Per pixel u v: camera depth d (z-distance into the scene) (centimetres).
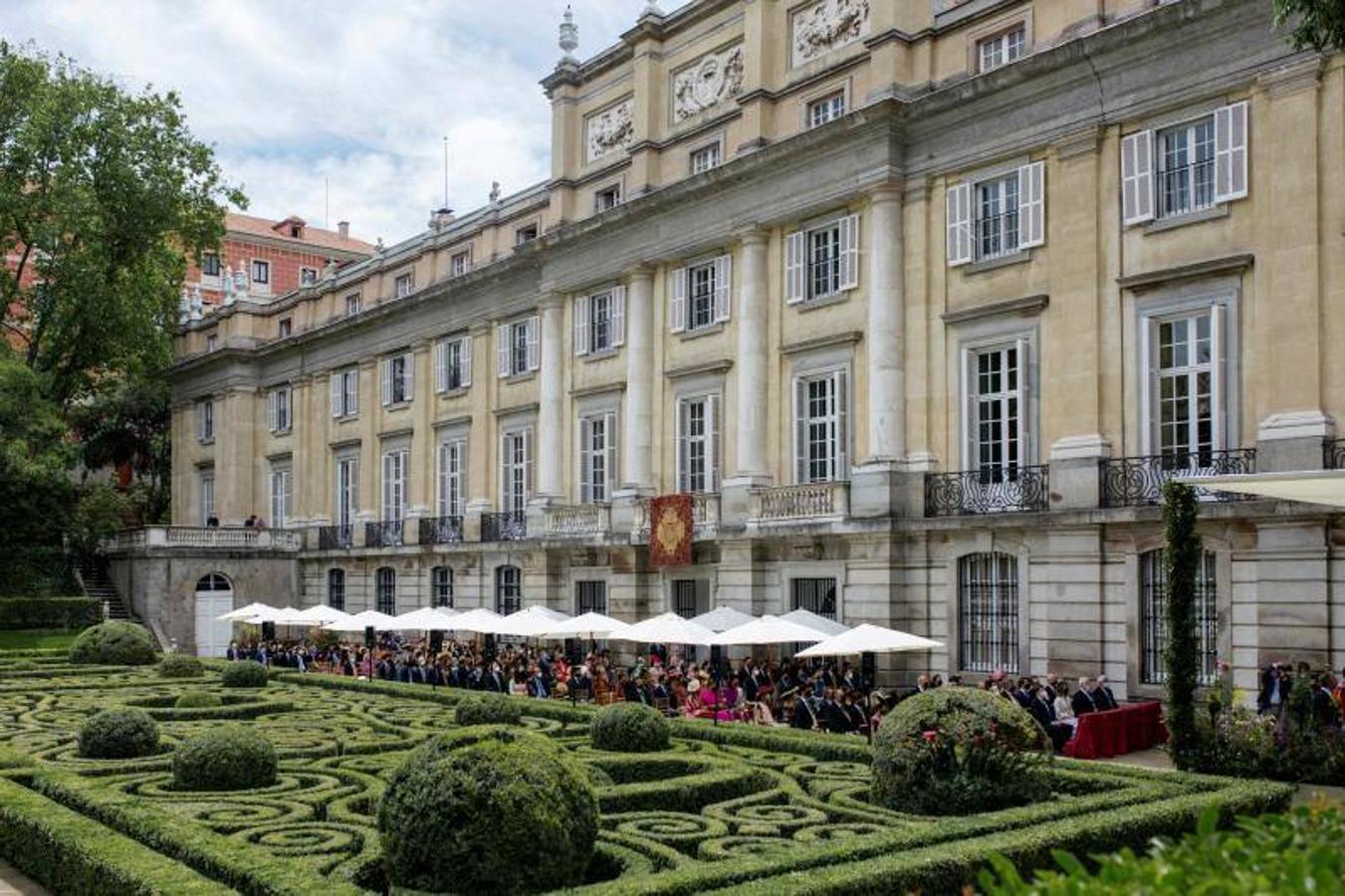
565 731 2031
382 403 4872
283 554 5209
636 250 3544
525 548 3853
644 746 1806
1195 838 568
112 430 6231
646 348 3528
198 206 5003
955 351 2723
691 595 3344
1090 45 2431
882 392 2806
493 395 4262
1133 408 2400
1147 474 2345
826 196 2966
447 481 4503
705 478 3328
